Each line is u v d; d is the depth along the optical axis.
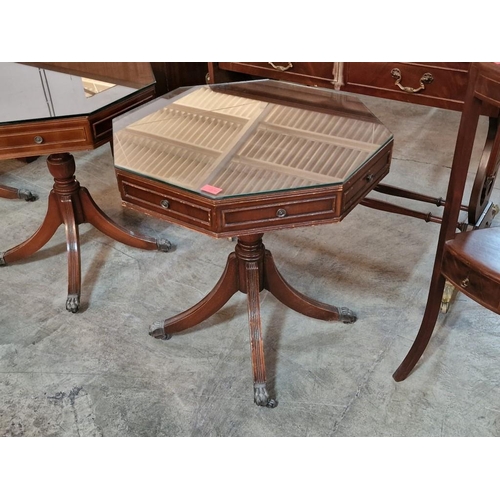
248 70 2.00
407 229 2.21
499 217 2.28
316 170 1.32
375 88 1.78
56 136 1.61
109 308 1.87
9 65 1.98
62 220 1.95
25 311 1.86
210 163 1.36
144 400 1.57
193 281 1.97
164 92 2.48
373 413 1.51
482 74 1.13
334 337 1.74
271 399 1.54
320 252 2.10
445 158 2.69
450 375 1.60
